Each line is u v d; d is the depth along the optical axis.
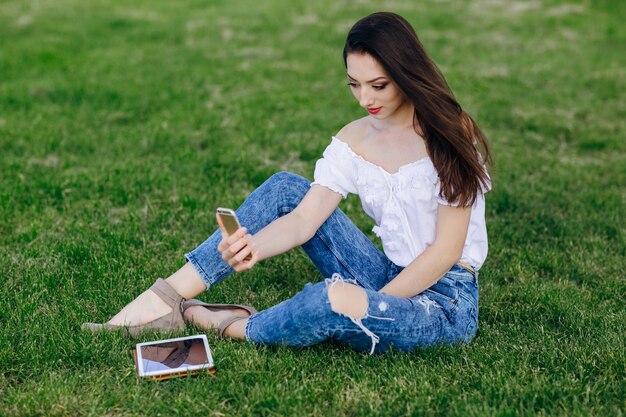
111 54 9.35
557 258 4.05
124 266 3.79
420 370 2.81
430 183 2.80
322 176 3.00
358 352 2.99
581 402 2.64
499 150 6.08
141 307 3.08
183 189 5.02
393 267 3.06
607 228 4.52
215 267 3.08
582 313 3.36
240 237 2.73
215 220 4.49
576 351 2.96
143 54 9.42
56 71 8.41
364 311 2.68
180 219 4.55
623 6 12.76
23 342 3.06
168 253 4.04
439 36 10.73
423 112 2.69
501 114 7.05
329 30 11.10
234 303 3.52
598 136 6.55
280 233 2.93
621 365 2.85
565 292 3.60
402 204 2.86
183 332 3.11
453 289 2.93
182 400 2.65
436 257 2.79
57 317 3.26
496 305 3.52
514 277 3.85
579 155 6.20
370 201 2.93
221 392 2.71
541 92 7.98
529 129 6.80
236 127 6.49
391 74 2.64
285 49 9.87
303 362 2.88
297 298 2.79
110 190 4.94
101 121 6.64
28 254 3.97
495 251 4.19
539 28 11.44
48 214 4.57
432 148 2.75
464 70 8.86
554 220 4.62
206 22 11.58
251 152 5.82
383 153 2.90
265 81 8.22
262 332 2.93
